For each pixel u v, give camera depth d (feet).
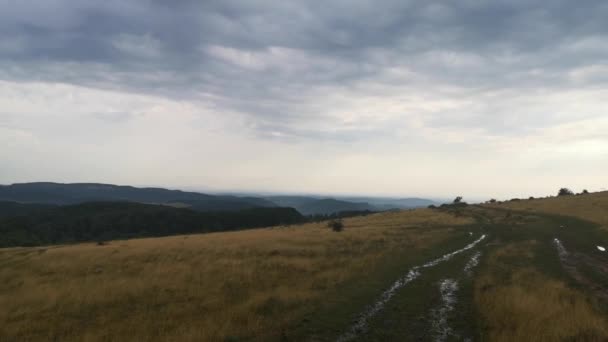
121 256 85.56
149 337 33.71
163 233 470.39
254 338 33.55
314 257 80.12
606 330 32.35
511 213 212.02
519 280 54.34
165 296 49.32
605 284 54.90
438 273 63.00
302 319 38.91
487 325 36.29
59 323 39.86
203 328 34.99
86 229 446.60
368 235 121.70
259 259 77.05
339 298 46.98
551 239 108.06
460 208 278.26
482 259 77.61
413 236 119.96
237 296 48.91
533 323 33.58
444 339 33.83
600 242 99.55
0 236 327.47
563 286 49.65
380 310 42.14
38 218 453.58
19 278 67.21
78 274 67.77
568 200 237.04
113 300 47.93
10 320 41.55
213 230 499.51
